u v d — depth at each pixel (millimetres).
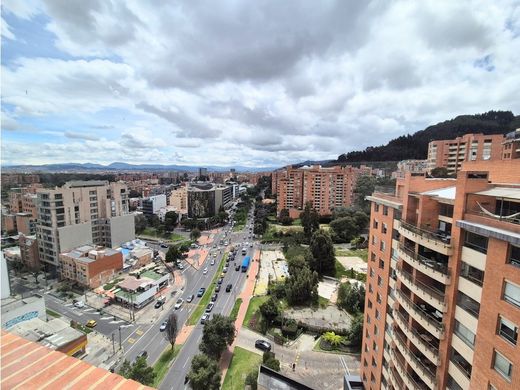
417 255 22547
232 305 67312
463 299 18438
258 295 71125
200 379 38062
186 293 74938
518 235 13992
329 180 137750
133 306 66500
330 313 60844
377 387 31547
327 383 42281
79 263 75000
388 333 29375
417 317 22078
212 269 92125
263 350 50281
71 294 71000
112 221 97062
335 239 107500
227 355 49219
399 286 25859
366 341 35250
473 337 17500
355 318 54406
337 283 75938
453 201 20391
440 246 19859
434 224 23156
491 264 15547
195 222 146500
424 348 21469
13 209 119875
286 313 60719
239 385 42344
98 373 5039
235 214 178000
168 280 80500
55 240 80562
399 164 139500
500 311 14945
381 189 32500
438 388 20156
